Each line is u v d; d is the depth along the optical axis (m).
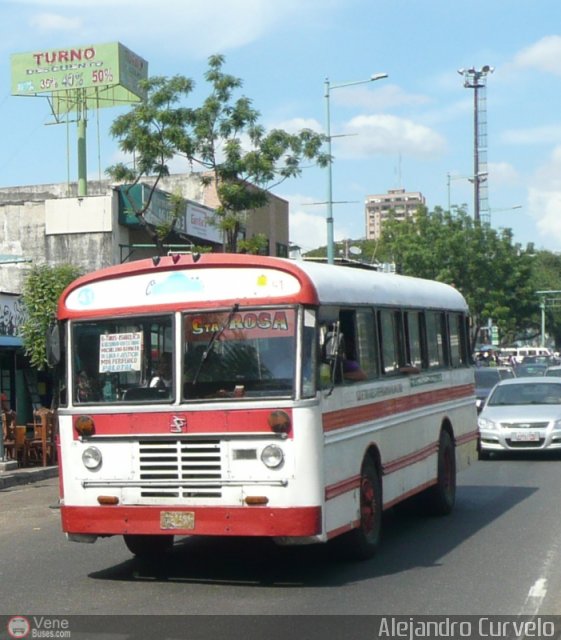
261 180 23.98
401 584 9.09
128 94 36.25
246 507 8.73
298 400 8.73
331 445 9.13
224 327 9.11
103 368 9.44
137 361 9.32
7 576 9.77
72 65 35.59
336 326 9.25
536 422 20.03
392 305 11.62
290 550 10.91
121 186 30.16
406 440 11.77
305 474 8.67
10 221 30.72
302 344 8.89
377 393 10.73
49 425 20.03
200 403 8.92
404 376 11.85
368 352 10.70
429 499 13.22
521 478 17.42
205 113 23.47
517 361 56.50
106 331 9.48
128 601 8.57
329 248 29.38
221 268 9.23
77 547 11.48
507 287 50.75
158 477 9.02
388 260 48.81
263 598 8.59
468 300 49.31
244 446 8.78
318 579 9.35
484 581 9.19
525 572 9.55
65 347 9.65
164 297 9.34
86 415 9.30
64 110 36.50
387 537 11.78
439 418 13.34
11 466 18.56
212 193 37.03
